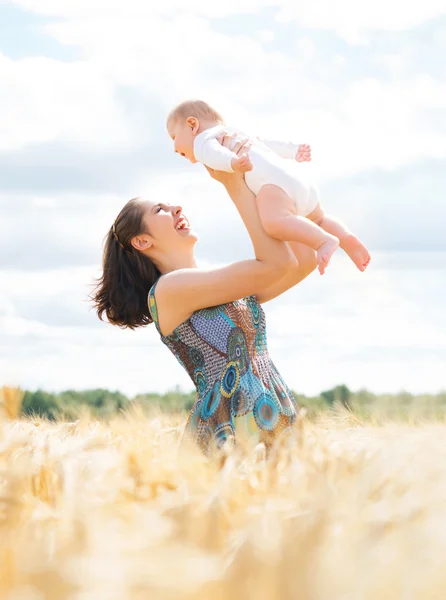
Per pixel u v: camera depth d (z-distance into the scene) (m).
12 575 0.73
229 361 3.15
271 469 1.52
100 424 3.52
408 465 1.21
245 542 0.75
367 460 1.34
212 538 0.92
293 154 3.91
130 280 3.67
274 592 0.69
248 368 3.17
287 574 0.70
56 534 0.93
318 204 3.62
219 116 3.83
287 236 3.23
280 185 3.34
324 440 2.07
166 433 3.21
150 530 0.93
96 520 0.99
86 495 1.21
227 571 0.72
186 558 0.76
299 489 1.20
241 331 3.21
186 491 1.19
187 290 3.22
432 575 0.72
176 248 3.59
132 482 1.38
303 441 1.81
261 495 1.27
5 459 1.60
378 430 2.51
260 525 0.82
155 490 1.36
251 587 0.70
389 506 0.99
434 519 0.94
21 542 0.91
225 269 3.22
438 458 1.24
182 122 3.81
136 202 3.60
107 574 0.70
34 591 0.69
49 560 0.77
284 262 3.24
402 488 1.10
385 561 0.74
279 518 0.86
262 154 3.47
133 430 3.13
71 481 1.27
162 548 0.82
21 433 2.04
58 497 1.24
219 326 3.21
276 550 0.73
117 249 3.67
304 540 0.75
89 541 0.85
